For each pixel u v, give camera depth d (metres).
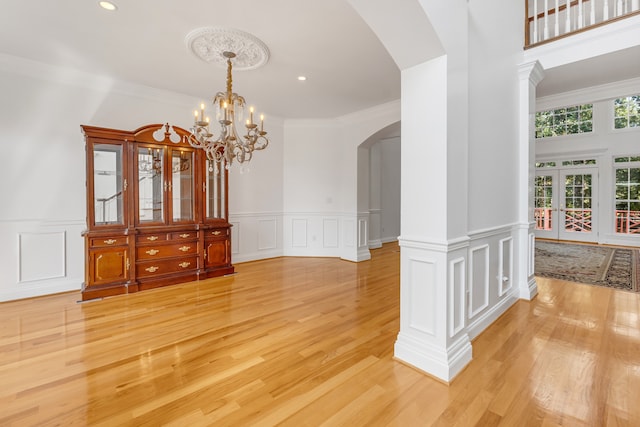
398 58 2.03
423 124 1.99
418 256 2.02
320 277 4.29
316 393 1.72
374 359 2.09
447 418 1.51
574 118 7.26
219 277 4.29
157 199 3.84
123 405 1.61
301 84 3.94
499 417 1.51
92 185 3.37
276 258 5.65
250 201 5.39
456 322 1.98
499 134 2.88
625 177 6.69
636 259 5.12
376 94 4.32
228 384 1.80
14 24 2.60
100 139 3.41
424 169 1.99
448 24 1.88
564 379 1.82
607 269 4.48
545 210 7.82
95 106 3.78
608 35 2.88
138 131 3.61
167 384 1.80
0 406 1.60
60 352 2.18
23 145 3.37
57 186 3.57
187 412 1.56
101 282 3.40
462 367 1.95
